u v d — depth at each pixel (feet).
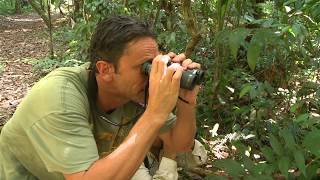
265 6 11.68
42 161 5.97
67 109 5.45
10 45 33.99
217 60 10.78
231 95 11.41
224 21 10.91
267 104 10.02
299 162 6.51
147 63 5.44
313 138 6.59
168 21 13.19
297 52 10.94
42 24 46.62
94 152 5.41
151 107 5.32
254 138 9.66
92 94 5.93
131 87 5.58
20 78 22.75
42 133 5.45
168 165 7.36
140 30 5.39
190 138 6.98
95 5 15.49
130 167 5.21
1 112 17.01
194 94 6.64
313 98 9.73
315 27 10.27
